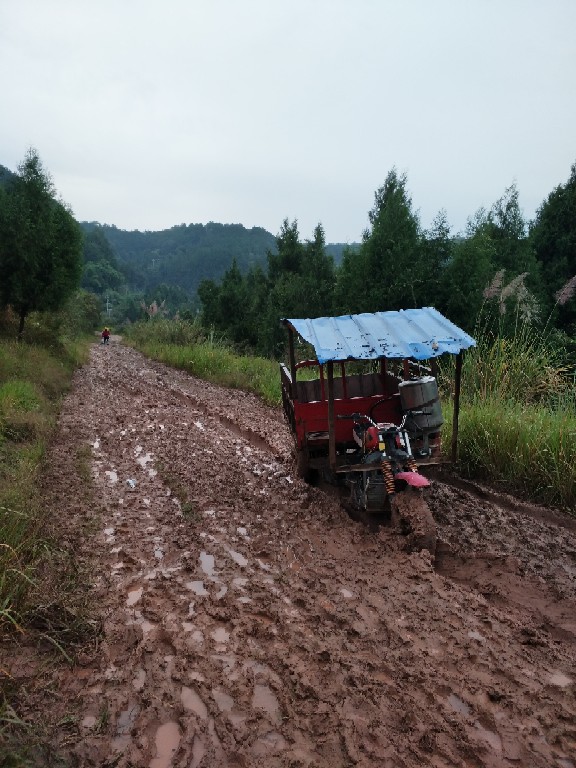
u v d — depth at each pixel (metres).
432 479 8.02
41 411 11.63
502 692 3.61
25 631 4.15
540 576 5.29
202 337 30.09
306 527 6.38
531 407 9.05
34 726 3.31
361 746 3.20
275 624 4.50
